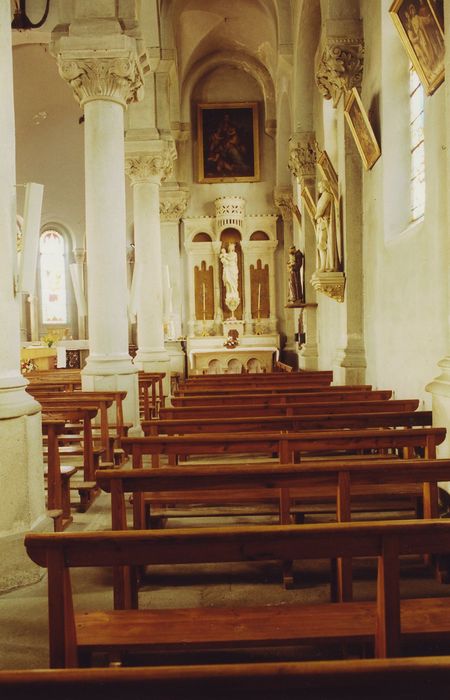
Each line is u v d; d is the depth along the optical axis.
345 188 11.01
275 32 19.86
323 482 3.78
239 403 8.34
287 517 4.49
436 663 1.62
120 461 8.34
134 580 3.80
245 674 1.61
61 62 9.57
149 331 14.87
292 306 17.22
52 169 27.30
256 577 4.58
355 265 11.03
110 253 9.94
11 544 4.59
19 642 3.68
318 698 1.61
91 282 10.05
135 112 15.09
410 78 9.19
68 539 2.52
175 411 7.02
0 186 4.84
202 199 25.36
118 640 2.70
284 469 3.76
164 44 15.79
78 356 24.97
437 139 6.96
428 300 7.50
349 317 11.07
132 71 9.77
